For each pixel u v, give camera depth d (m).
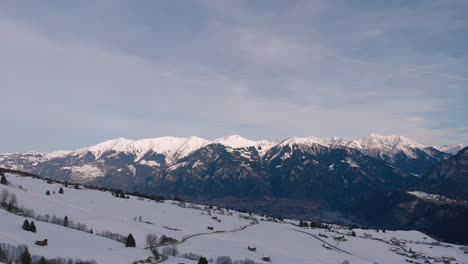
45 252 193.00
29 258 171.38
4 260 170.00
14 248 187.25
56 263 176.50
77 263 185.00
